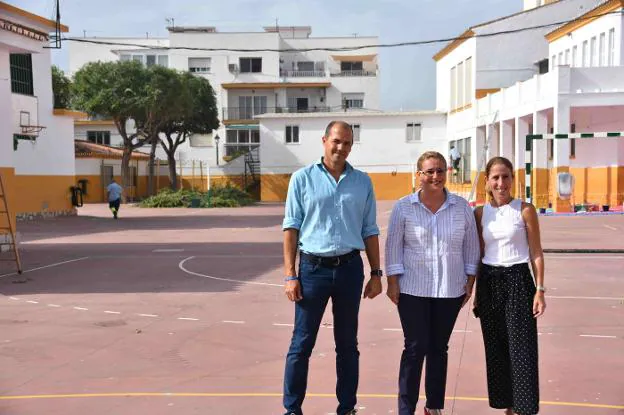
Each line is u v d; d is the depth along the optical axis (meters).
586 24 30.11
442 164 4.70
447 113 44.44
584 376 5.96
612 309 8.84
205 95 51.53
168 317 8.64
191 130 52.03
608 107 26.44
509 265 4.66
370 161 45.72
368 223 4.97
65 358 6.73
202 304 9.53
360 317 8.52
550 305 9.12
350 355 4.84
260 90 61.41
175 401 5.41
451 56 43.09
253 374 6.15
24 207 28.33
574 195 30.17
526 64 37.41
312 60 64.44
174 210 37.66
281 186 46.62
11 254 15.93
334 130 4.78
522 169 29.92
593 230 19.86
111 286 11.20
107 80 42.28
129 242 19.33
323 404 5.29
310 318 4.80
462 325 7.91
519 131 29.94
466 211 4.78
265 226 25.22
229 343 7.29
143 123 45.38
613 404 5.25
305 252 4.79
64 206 30.86
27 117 26.61
